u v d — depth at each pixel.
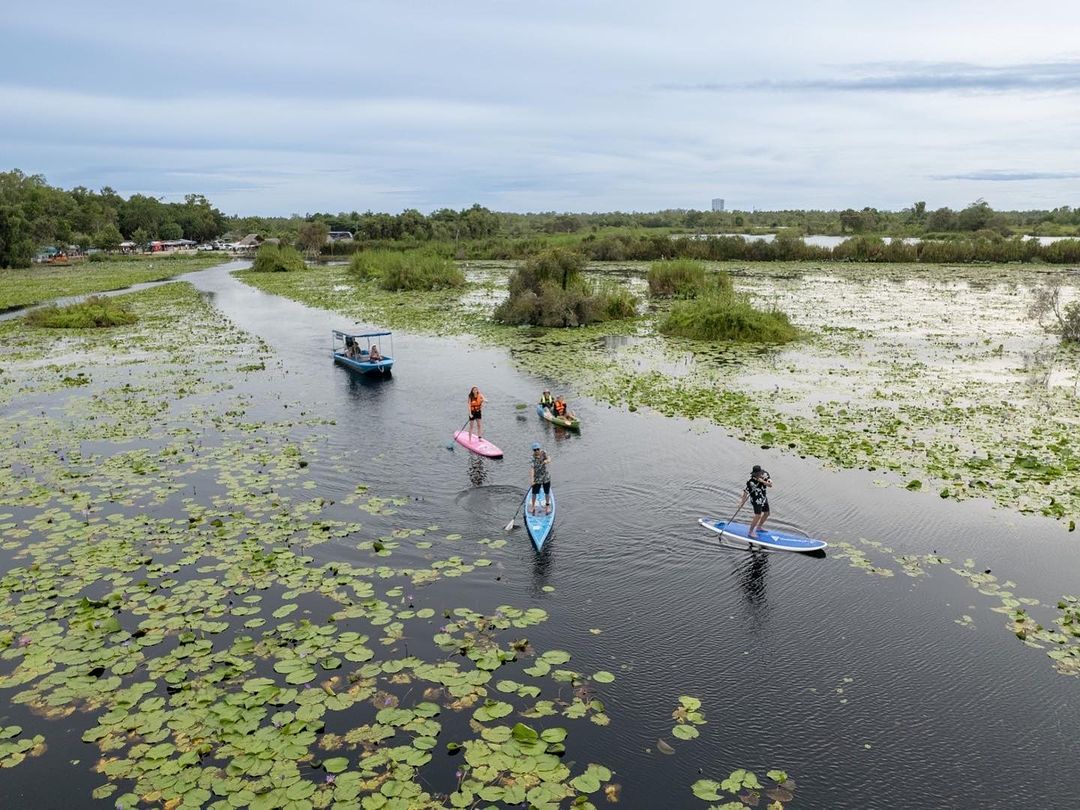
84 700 9.64
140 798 7.98
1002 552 13.70
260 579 12.66
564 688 9.98
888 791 8.33
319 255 113.50
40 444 20.09
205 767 8.45
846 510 15.48
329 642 10.88
